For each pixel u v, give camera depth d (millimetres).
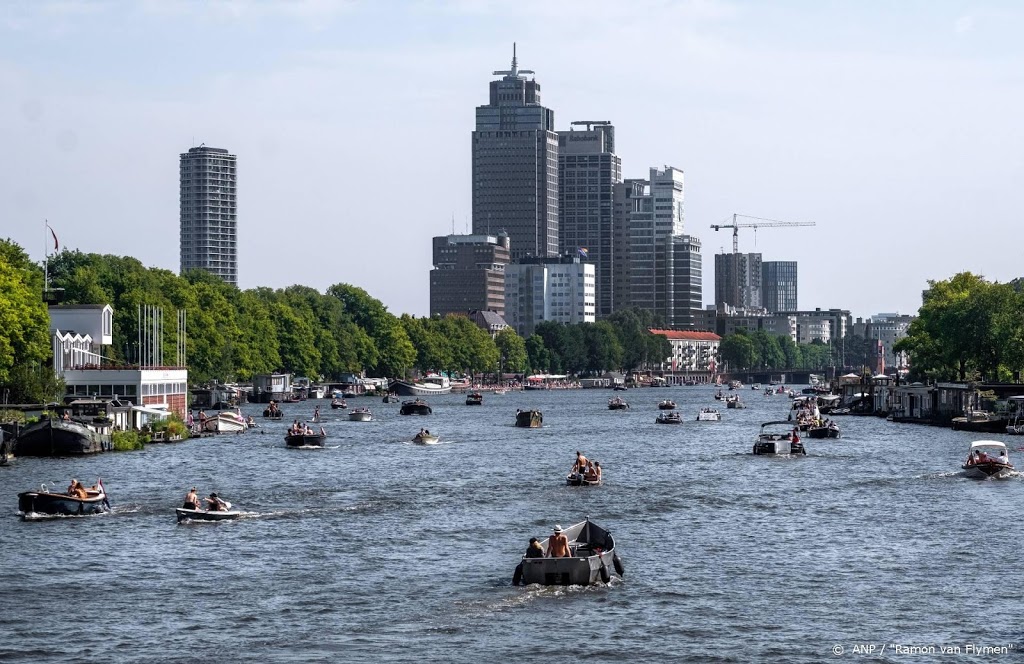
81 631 152500
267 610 161875
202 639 149375
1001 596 168000
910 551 198250
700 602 164875
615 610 160750
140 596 169375
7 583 176875
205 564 189250
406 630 152500
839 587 173250
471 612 159750
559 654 143375
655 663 140625
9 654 143625
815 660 141625
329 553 197875
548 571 172750
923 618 157625
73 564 189250
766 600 166125
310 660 141375
